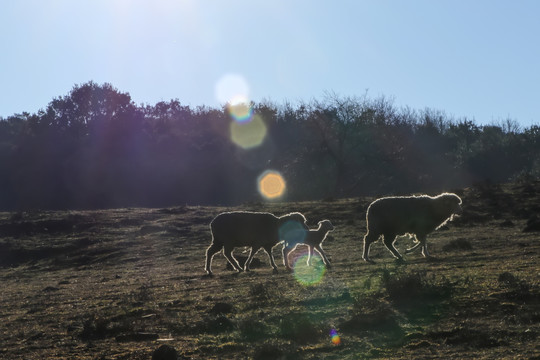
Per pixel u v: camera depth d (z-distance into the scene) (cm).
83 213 3894
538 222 2445
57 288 2017
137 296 1534
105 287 1906
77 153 7038
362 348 917
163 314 1259
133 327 1157
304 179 6088
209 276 1909
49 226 3584
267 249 1922
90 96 7650
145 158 7006
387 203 1823
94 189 6544
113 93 7700
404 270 1431
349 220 3244
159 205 6297
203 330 1094
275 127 7512
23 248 3153
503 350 848
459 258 1728
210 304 1325
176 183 6600
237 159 6956
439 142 7138
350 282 1452
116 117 7581
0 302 1738
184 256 2697
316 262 1992
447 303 1098
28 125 7681
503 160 6538
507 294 1103
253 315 1152
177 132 7894
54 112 7612
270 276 1747
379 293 1210
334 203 3775
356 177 6072
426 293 1161
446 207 1794
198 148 7194
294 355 909
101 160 6919
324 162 6141
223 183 6606
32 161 6950
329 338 981
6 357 1027
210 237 3147
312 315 1115
